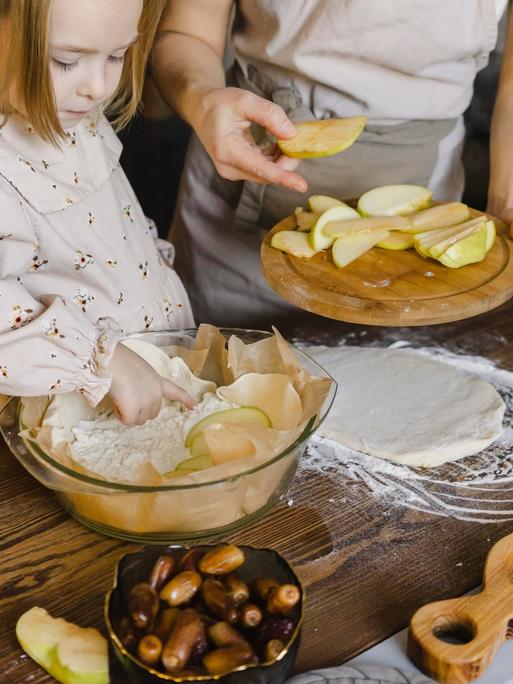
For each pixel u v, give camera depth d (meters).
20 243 1.02
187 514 0.82
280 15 1.30
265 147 1.36
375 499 0.94
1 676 0.73
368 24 1.26
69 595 0.81
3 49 0.91
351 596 0.82
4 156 1.04
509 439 1.05
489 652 0.73
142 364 0.93
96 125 1.18
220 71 1.35
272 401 0.95
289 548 0.87
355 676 0.71
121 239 1.19
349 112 1.36
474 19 1.31
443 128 1.44
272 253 1.20
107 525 0.86
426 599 0.82
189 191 1.57
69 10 0.86
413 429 1.04
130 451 0.90
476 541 0.89
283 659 0.67
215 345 1.03
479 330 1.28
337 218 1.23
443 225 1.23
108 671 0.71
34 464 0.84
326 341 1.25
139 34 0.98
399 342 1.25
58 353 0.87
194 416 0.94
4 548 0.86
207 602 0.68
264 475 0.84
